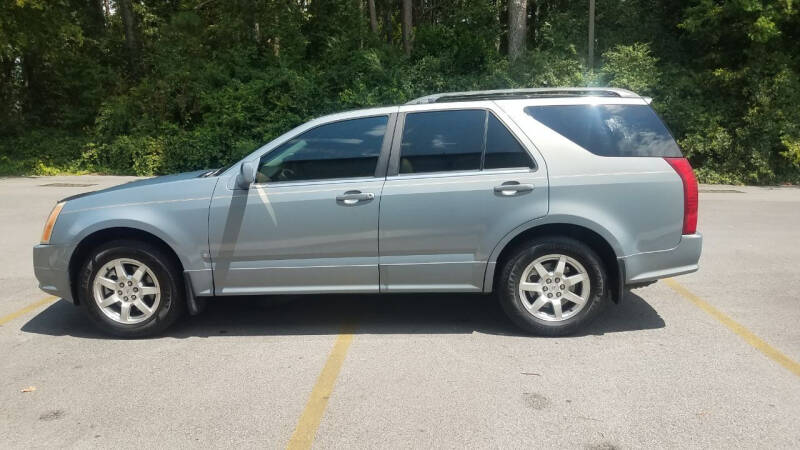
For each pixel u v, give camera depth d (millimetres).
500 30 23828
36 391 4016
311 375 4203
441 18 27516
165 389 4020
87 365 4445
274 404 3787
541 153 4754
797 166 15227
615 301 4844
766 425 3438
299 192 4820
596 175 4707
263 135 17562
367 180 4824
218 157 17688
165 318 4949
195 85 18719
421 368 4285
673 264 4785
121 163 18219
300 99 17672
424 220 4766
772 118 15078
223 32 21438
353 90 17859
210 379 4164
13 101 22062
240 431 3469
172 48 20500
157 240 4957
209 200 4855
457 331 5035
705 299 5801
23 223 10227
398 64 18578
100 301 4961
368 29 22938
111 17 25984
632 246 4727
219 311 5691
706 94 16438
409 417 3586
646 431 3389
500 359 4422
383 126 4898
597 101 4867
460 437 3355
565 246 4727
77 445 3344
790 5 14781
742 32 15875
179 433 3457
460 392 3896
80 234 4887
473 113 4875
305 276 4887
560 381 4035
